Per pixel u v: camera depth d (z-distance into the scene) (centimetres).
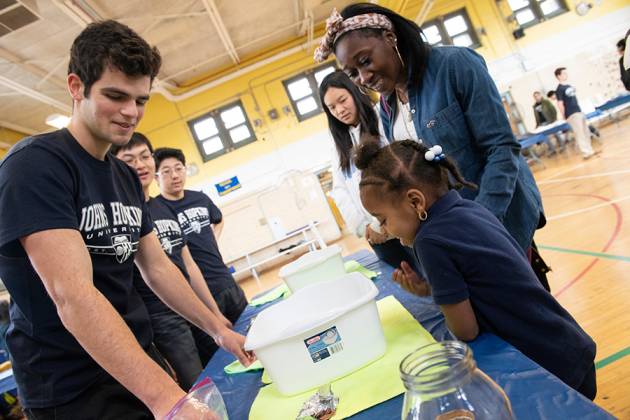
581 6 857
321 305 106
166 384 78
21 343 99
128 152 200
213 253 250
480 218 86
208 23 675
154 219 202
